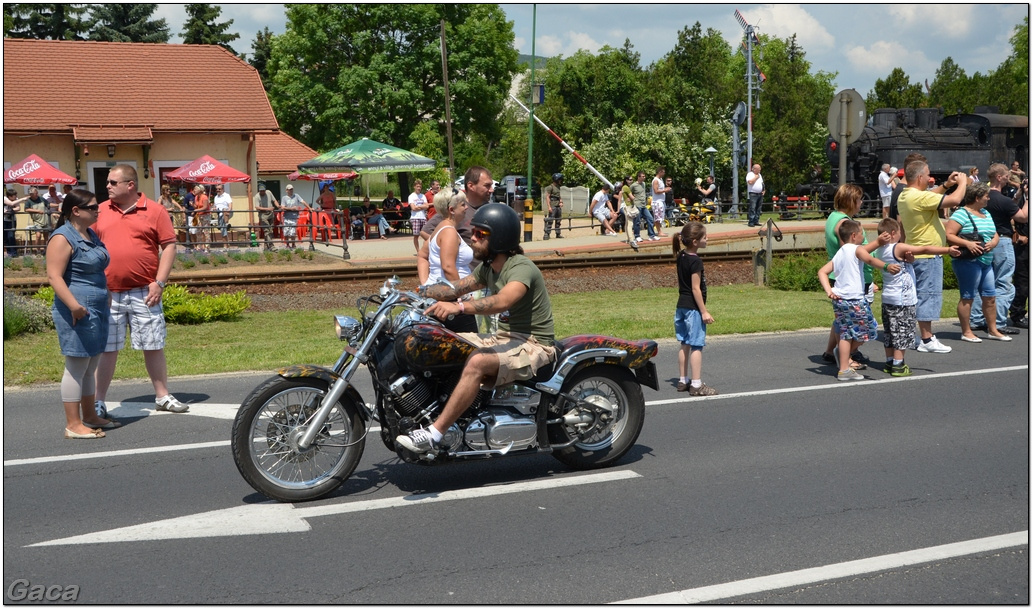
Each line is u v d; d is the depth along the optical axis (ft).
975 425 24.29
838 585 14.29
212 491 19.04
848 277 29.48
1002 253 37.76
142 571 14.84
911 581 14.44
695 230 27.22
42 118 88.84
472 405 18.75
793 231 80.48
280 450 18.38
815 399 27.30
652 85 168.76
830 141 109.81
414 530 16.71
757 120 162.71
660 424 24.45
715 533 16.51
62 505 18.11
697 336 27.53
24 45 96.32
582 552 15.62
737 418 25.07
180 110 95.04
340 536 16.42
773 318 42.27
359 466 20.98
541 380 19.13
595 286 59.31
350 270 55.88
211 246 70.69
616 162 155.53
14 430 24.09
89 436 23.24
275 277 54.03
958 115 115.24
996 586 14.26
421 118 142.00
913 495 18.63
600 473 20.21
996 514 17.53
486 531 16.63
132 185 25.30
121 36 182.09
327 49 140.36
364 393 28.37
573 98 170.30
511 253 18.52
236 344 38.68
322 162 86.53
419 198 80.38
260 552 15.66
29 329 39.40
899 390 28.45
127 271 25.02
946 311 44.50
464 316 20.15
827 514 17.52
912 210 34.17
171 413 25.95
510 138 179.22
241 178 81.92
